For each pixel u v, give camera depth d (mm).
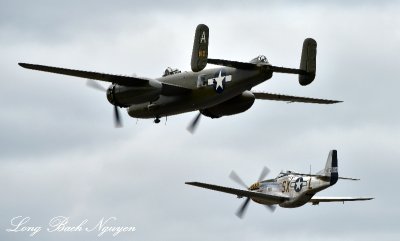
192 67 177875
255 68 178625
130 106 195125
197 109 191875
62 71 186125
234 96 185875
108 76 185875
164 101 191500
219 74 184500
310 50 181875
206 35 177250
